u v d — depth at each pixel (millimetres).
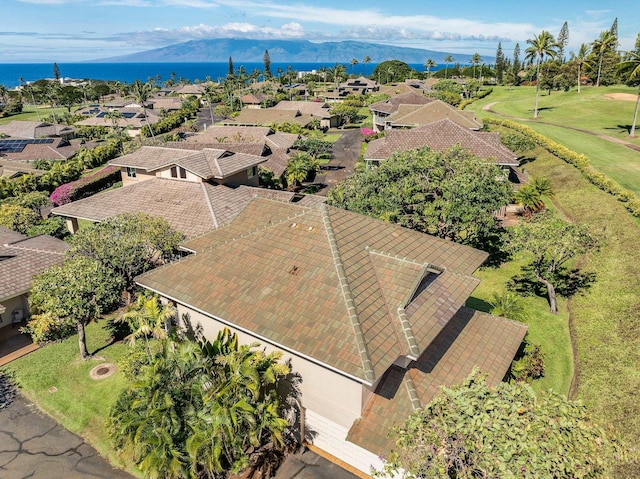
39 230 41469
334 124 115938
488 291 31453
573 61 106562
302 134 91812
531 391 11594
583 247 27094
